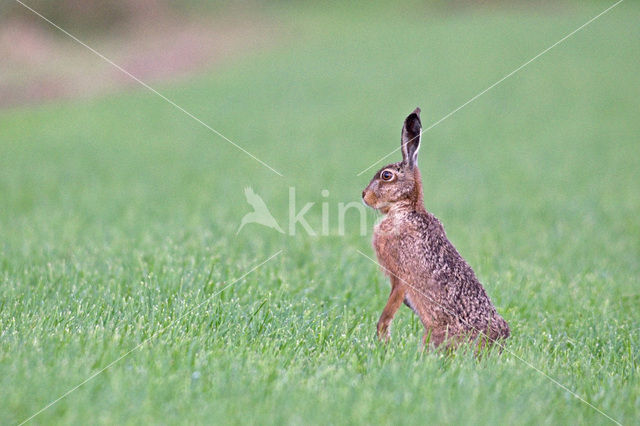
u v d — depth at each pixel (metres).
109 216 22.31
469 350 10.58
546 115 49.16
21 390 8.55
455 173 32.03
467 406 8.73
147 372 9.22
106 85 62.34
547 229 21.45
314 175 30.48
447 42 81.19
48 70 66.62
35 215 22.41
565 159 35.59
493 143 40.44
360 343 11.11
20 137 42.47
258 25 101.62
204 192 27.17
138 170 32.78
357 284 14.76
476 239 19.78
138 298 12.63
